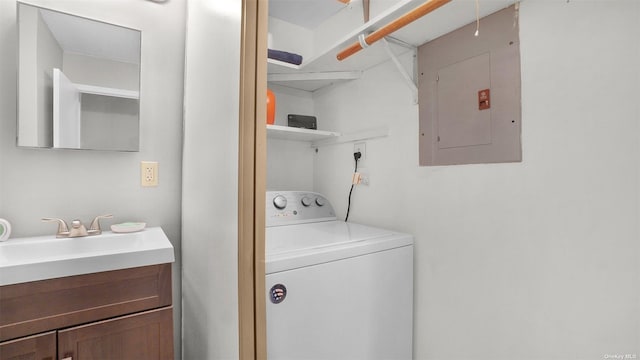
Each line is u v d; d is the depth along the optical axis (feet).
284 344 3.19
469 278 3.98
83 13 4.22
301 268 3.34
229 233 3.07
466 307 4.00
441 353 4.29
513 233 3.52
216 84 3.51
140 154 4.64
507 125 3.57
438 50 4.38
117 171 4.47
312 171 7.12
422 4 3.34
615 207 2.77
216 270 3.44
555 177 3.17
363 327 3.91
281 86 6.73
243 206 2.80
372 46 4.60
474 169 3.92
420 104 4.65
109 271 3.04
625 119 2.71
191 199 4.42
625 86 2.71
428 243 4.50
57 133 3.98
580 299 3.00
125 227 4.14
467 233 4.00
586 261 2.95
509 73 3.55
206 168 3.83
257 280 2.81
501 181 3.64
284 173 6.77
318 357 3.46
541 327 3.28
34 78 3.86
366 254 3.98
